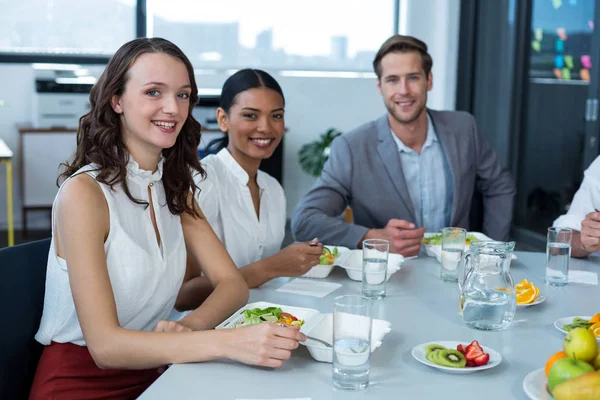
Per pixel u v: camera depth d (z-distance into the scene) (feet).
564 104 17.13
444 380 4.42
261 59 23.30
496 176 10.29
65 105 21.35
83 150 5.51
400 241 7.84
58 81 21.27
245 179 7.68
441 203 9.99
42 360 5.55
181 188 6.07
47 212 22.71
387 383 4.36
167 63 5.45
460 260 6.93
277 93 7.71
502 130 19.90
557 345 5.09
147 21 22.54
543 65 18.16
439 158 9.95
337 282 6.95
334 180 9.77
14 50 21.70
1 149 18.54
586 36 16.15
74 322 5.44
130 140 5.63
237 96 7.61
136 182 5.67
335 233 8.90
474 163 10.14
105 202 5.38
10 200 18.51
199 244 6.26
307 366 4.66
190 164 6.13
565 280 6.80
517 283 6.76
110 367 4.97
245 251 7.68
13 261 5.58
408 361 4.73
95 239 5.20
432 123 10.03
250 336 4.60
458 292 6.55
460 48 21.66
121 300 5.51
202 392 4.20
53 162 20.99
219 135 21.39
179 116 5.56
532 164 18.88
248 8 22.97
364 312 4.26
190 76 5.80
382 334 4.96
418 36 22.71
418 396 4.17
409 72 9.37
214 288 6.17
